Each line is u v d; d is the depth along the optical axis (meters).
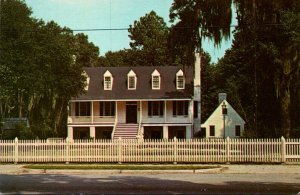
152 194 16.05
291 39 34.56
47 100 51.44
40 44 44.34
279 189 17.53
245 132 54.03
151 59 94.81
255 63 37.97
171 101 61.22
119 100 60.97
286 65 35.47
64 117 62.34
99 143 31.16
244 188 17.86
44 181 20.91
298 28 34.28
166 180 21.20
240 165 29.12
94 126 61.38
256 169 26.88
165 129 60.97
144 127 62.41
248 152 30.36
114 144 31.12
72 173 25.77
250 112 68.00
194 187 18.22
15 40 40.69
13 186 18.67
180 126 61.72
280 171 25.86
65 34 49.84
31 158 31.34
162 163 30.61
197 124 62.56
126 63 96.75
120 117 61.72
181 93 60.94
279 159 30.12
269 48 35.72
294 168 27.34
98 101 61.97
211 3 37.28
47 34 45.38
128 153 31.02
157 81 62.28
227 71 80.69
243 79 67.00
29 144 31.39
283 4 35.50
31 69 41.69
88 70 65.19
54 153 31.33
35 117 52.84
